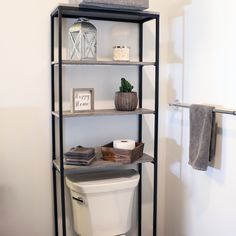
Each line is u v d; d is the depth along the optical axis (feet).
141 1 5.88
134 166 7.63
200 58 6.46
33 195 6.82
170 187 7.79
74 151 6.20
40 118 6.70
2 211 6.62
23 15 6.35
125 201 6.73
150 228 8.00
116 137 7.39
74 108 6.29
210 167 6.28
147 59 7.48
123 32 7.19
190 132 6.28
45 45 6.57
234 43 5.55
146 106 7.58
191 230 6.98
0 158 6.50
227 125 5.80
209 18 6.15
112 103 7.22
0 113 6.40
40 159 6.80
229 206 5.82
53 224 7.04
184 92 7.04
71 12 6.01
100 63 6.00
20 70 6.45
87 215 6.50
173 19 7.33
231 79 5.65
